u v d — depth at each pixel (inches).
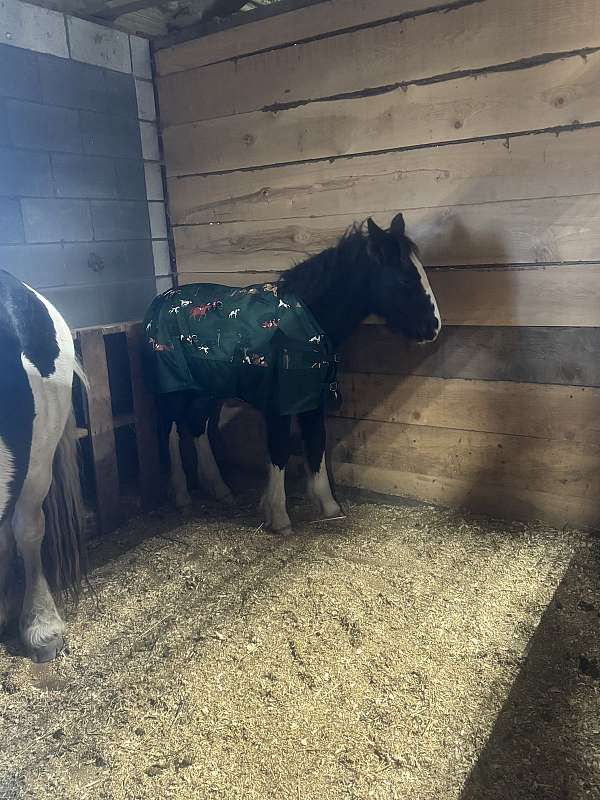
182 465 120.2
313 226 110.4
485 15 88.8
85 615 82.7
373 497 114.8
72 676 71.4
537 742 59.2
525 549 93.7
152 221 124.3
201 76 115.0
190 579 90.3
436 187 98.0
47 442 71.6
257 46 107.7
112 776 57.6
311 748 59.5
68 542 78.4
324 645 74.0
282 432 98.8
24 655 75.4
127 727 63.2
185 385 101.9
